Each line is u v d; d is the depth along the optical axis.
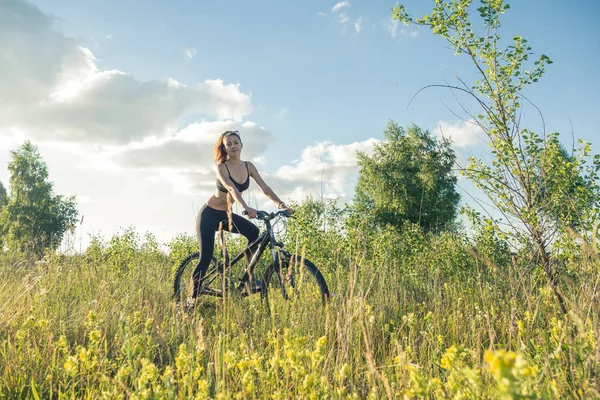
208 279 5.25
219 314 4.20
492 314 3.57
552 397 1.94
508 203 4.73
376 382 2.47
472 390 1.79
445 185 34.50
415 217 34.47
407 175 35.25
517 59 4.84
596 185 4.77
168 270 7.68
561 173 4.66
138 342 2.89
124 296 5.14
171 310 4.72
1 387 2.62
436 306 4.27
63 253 8.03
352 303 3.15
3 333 3.57
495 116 4.82
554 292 3.94
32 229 38.00
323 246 6.79
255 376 2.57
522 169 4.79
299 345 2.25
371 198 38.00
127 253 9.12
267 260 6.84
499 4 4.86
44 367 2.92
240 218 5.37
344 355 2.71
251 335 3.46
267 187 5.45
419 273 6.50
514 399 1.17
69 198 44.53
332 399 2.04
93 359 2.43
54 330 3.73
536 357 2.36
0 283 5.64
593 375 2.14
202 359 3.04
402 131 38.06
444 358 1.85
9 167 42.69
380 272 5.41
